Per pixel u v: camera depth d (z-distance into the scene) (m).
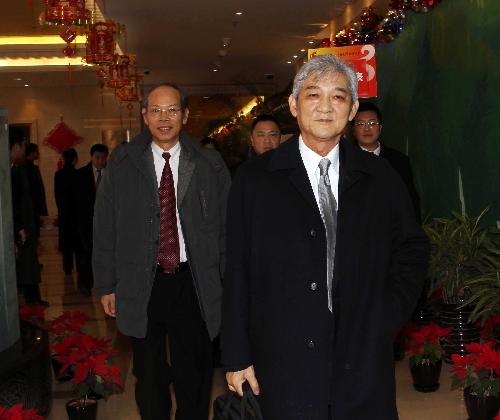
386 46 10.37
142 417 3.71
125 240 3.69
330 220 2.39
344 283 2.35
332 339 2.35
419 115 8.84
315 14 13.28
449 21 7.73
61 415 4.63
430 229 6.13
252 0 12.16
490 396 4.10
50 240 17.77
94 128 21.44
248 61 19.34
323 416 2.35
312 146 2.42
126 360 5.97
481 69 6.90
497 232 5.87
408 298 2.43
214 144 9.07
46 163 21.20
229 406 2.39
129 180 3.71
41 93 21.17
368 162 2.46
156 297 3.70
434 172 8.34
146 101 3.75
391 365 2.41
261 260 2.40
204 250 3.70
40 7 12.76
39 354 4.27
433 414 4.51
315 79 2.35
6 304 4.29
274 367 2.38
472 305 5.69
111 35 10.94
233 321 2.45
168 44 16.52
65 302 8.98
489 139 6.75
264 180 2.43
